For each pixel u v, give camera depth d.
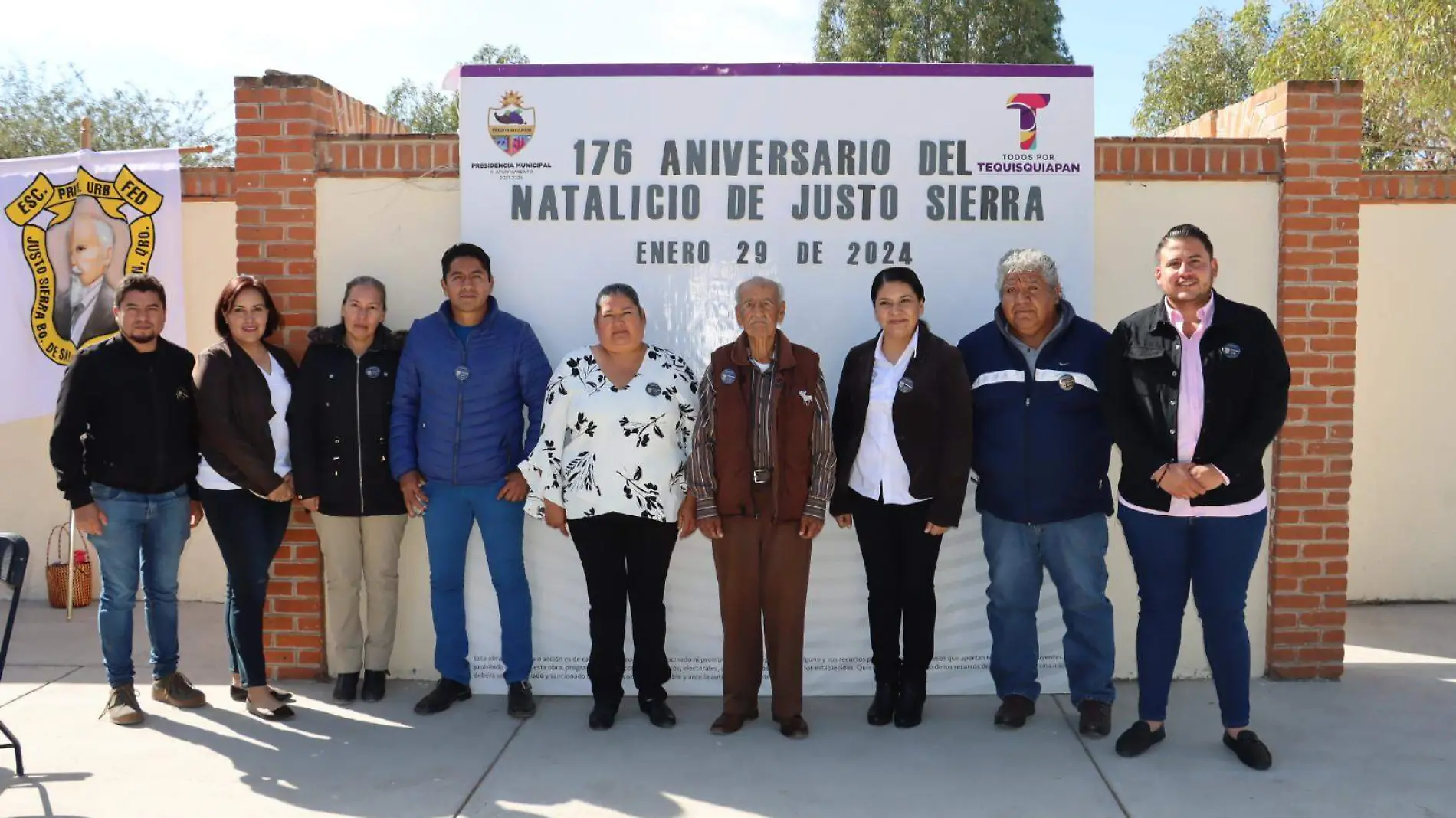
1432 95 9.05
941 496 4.32
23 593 6.91
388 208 5.11
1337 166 5.05
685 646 5.07
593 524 4.46
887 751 4.30
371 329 4.73
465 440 4.65
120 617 4.59
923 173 5.02
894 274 4.36
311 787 3.94
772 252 5.02
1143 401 4.09
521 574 4.82
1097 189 5.09
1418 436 6.62
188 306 6.72
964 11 27.55
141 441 4.54
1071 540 4.41
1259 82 12.05
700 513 4.36
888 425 4.40
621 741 4.43
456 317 4.74
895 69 4.99
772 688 4.55
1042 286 4.34
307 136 5.08
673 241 5.03
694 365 5.05
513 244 5.03
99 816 3.67
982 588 5.01
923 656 4.54
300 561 5.12
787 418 4.32
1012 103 5.00
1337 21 10.45
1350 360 5.07
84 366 4.45
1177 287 3.96
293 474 4.66
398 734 4.50
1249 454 3.92
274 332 4.92
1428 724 4.54
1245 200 5.10
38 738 4.42
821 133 5.00
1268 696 4.90
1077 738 4.43
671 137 5.01
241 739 4.42
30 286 5.87
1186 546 4.16
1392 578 6.69
